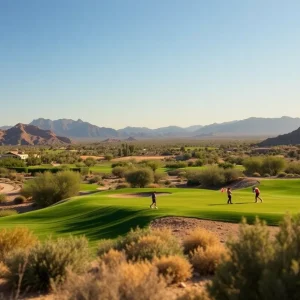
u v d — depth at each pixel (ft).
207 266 39.65
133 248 42.04
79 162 519.60
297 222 22.54
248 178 224.94
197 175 234.79
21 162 441.68
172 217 88.69
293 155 500.33
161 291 22.98
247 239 21.75
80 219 112.88
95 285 22.53
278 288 18.13
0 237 49.65
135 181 236.22
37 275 35.81
